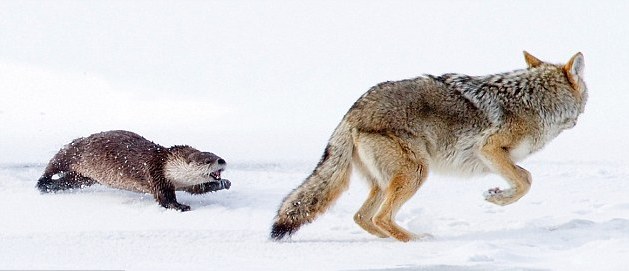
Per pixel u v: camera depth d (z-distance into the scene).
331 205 11.95
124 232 11.25
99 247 10.04
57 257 9.16
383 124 11.73
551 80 12.75
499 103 12.42
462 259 9.37
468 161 12.46
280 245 10.69
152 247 10.20
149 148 14.88
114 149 15.16
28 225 12.38
